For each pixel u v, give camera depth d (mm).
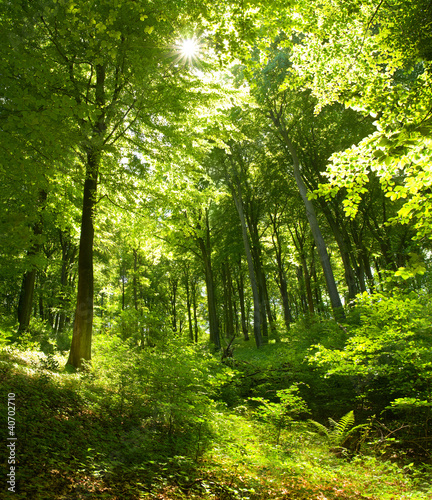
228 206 29078
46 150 5527
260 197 27516
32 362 8109
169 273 39156
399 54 5926
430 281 10945
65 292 21688
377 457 6652
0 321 13625
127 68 8547
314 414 9383
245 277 39031
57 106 4867
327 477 5516
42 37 7328
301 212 26422
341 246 22094
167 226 12547
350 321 12250
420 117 3939
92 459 4609
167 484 4578
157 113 9648
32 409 5535
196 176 11836
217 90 10039
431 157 4035
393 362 8094
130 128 10336
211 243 28703
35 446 4512
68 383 7344
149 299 40062
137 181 10734
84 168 8477
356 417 8688
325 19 7195
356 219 23047
